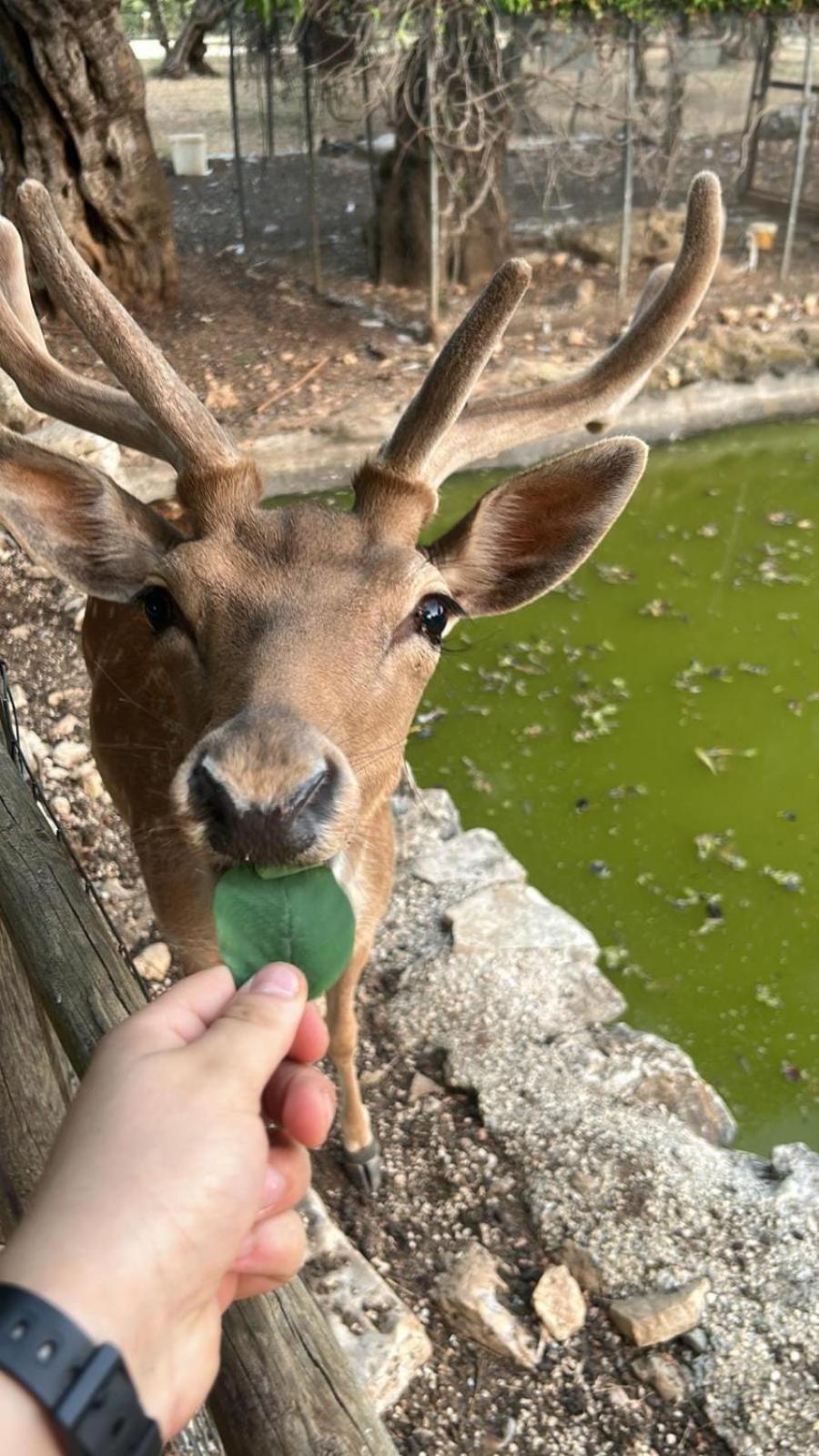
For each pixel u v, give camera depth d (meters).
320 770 0.41
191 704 0.50
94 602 0.82
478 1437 0.66
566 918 0.99
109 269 2.10
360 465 0.54
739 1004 0.96
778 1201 0.76
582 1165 0.79
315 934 0.38
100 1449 0.20
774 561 1.58
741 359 2.00
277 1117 0.29
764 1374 0.67
